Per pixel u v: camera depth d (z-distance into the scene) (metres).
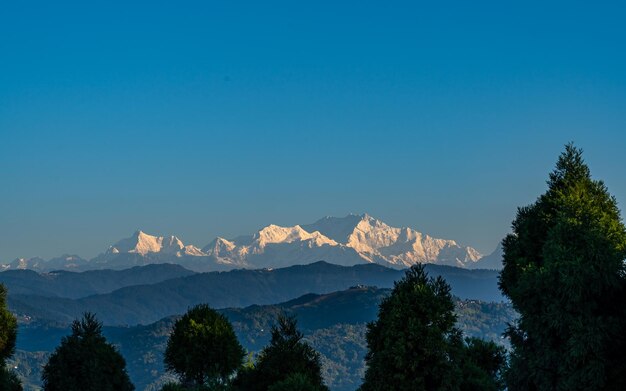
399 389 59.28
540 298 64.69
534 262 72.88
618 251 64.81
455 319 60.88
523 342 69.12
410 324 59.25
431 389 59.81
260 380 74.50
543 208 77.06
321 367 75.94
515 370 68.06
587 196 74.56
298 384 69.44
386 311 63.75
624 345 61.03
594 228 66.81
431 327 59.28
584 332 60.22
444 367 59.34
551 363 63.94
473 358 78.44
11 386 84.62
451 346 60.31
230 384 79.00
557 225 67.44
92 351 79.81
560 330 62.53
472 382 67.75
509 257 80.00
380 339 62.25
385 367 59.78
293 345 75.56
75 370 78.75
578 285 61.66
